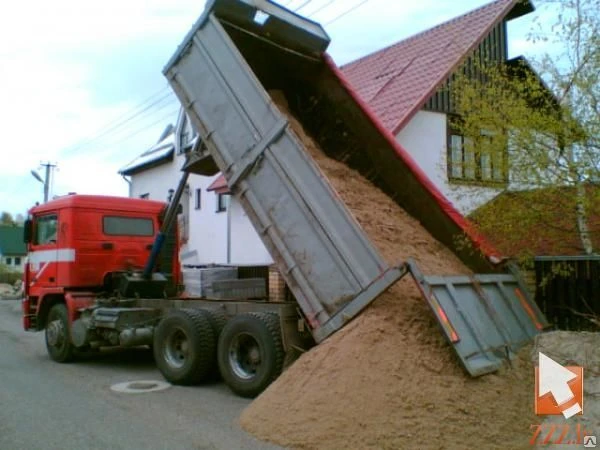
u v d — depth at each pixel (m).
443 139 12.89
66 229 10.09
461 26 14.54
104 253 10.32
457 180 7.46
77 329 9.52
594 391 5.51
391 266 5.69
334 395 5.31
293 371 5.92
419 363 5.34
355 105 8.50
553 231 6.67
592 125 5.93
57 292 10.15
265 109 6.79
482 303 6.29
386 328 5.67
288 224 6.57
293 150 6.51
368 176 8.55
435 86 12.30
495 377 5.55
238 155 7.06
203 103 7.50
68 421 6.13
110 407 6.72
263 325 6.82
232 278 10.58
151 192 25.97
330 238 6.16
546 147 6.25
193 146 9.43
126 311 8.86
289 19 8.30
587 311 7.68
